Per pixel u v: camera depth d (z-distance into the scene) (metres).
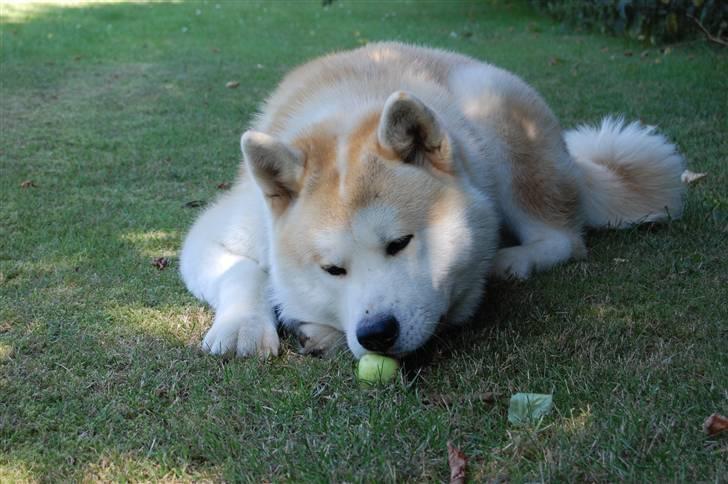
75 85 4.05
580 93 3.50
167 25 6.10
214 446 1.54
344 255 1.67
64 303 1.93
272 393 1.64
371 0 7.34
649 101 3.28
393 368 1.66
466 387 1.64
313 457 1.52
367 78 1.98
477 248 1.76
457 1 6.97
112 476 1.51
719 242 2.06
